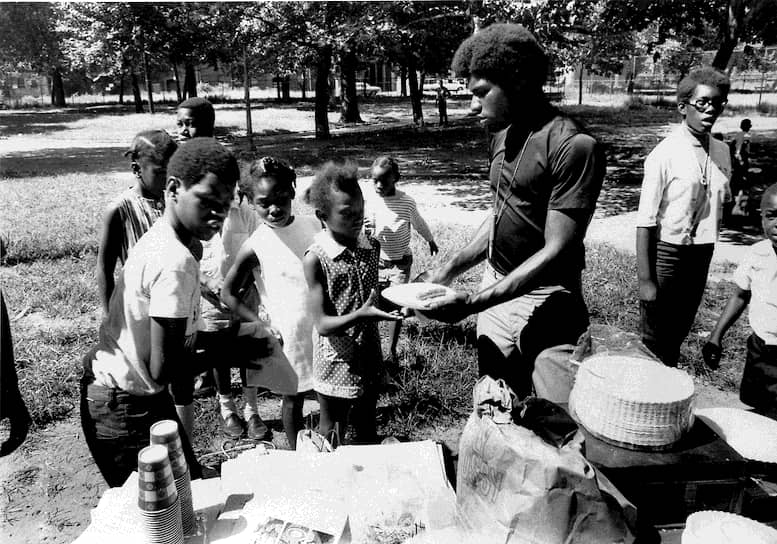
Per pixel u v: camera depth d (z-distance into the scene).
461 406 4.04
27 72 46.88
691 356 4.63
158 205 3.14
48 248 7.59
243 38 17.58
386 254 4.53
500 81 2.27
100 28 27.27
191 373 2.32
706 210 3.62
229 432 3.66
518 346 2.65
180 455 1.72
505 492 1.52
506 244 2.57
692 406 1.84
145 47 28.25
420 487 1.97
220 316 3.63
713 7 11.31
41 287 6.16
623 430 1.78
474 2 7.72
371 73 56.72
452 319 2.35
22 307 5.72
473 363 4.52
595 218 9.91
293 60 19.44
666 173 3.58
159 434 1.68
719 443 1.82
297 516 1.83
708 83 3.43
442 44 20.06
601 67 20.28
